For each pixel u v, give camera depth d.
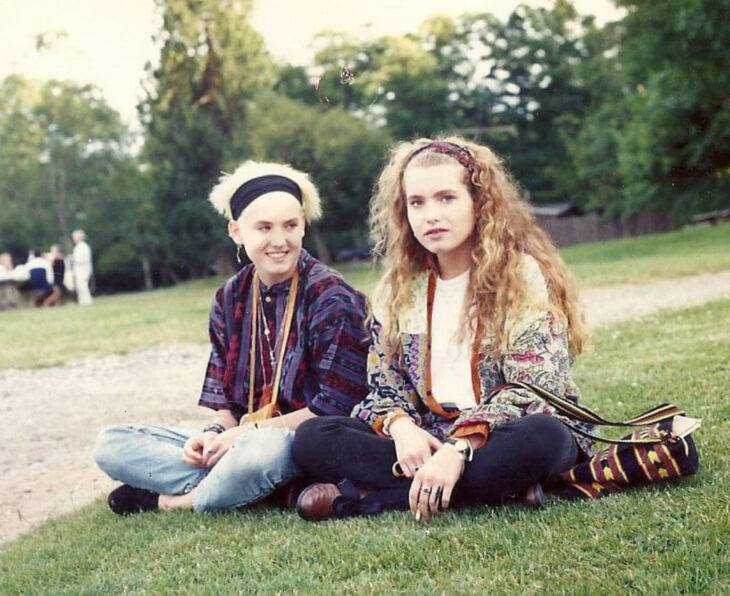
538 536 2.62
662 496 2.85
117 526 3.35
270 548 2.78
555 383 2.99
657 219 40.28
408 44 41.69
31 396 7.86
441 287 3.21
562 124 46.38
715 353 5.79
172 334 11.45
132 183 44.97
